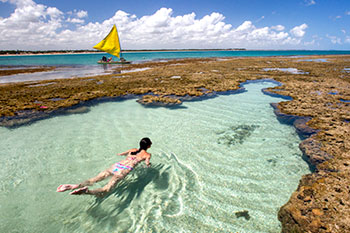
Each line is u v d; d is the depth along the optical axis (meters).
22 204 4.09
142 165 5.21
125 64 41.78
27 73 27.30
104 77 20.86
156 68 30.53
